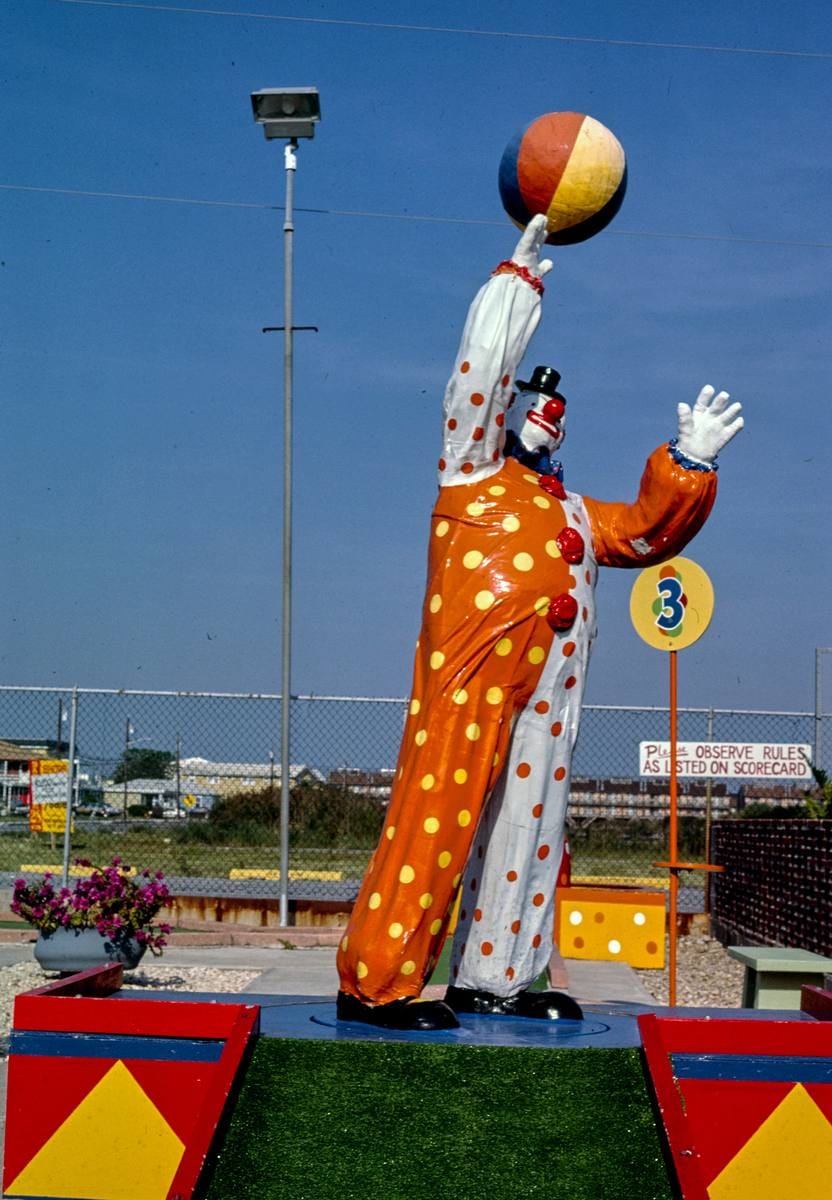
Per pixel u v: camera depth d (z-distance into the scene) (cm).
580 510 571
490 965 546
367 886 521
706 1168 453
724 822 1759
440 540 549
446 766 519
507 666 529
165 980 1187
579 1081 455
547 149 569
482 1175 442
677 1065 456
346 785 1877
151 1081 471
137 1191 468
